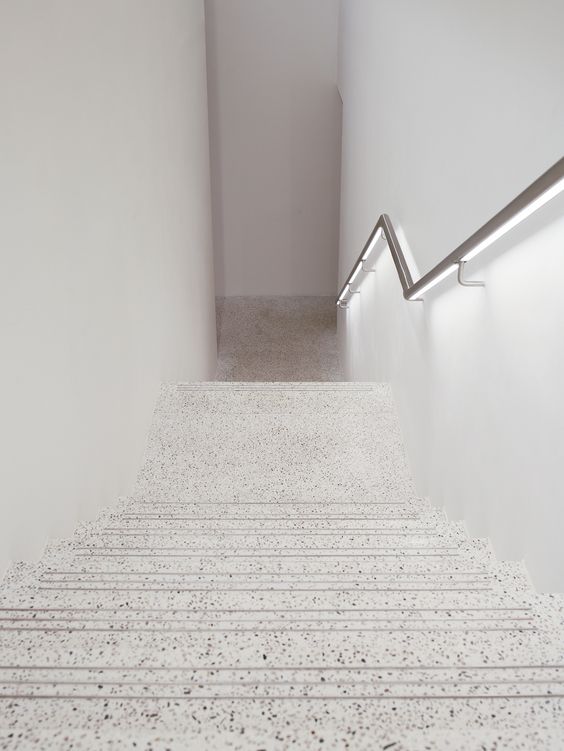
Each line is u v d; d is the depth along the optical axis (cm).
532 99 193
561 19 174
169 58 448
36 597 144
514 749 94
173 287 459
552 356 184
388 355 454
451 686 107
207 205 717
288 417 388
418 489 351
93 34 251
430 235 321
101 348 258
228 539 202
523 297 204
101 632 122
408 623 131
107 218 270
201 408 388
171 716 98
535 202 167
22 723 97
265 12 836
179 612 134
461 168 266
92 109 248
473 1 249
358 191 621
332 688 105
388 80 443
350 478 329
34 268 185
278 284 1001
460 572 168
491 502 233
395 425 388
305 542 204
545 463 188
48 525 197
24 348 177
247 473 329
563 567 177
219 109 888
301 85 876
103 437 261
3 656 116
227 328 917
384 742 94
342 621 129
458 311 275
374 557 183
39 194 189
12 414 170
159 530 219
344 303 705
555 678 112
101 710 99
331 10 834
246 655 115
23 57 178
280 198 945
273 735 94
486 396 240
